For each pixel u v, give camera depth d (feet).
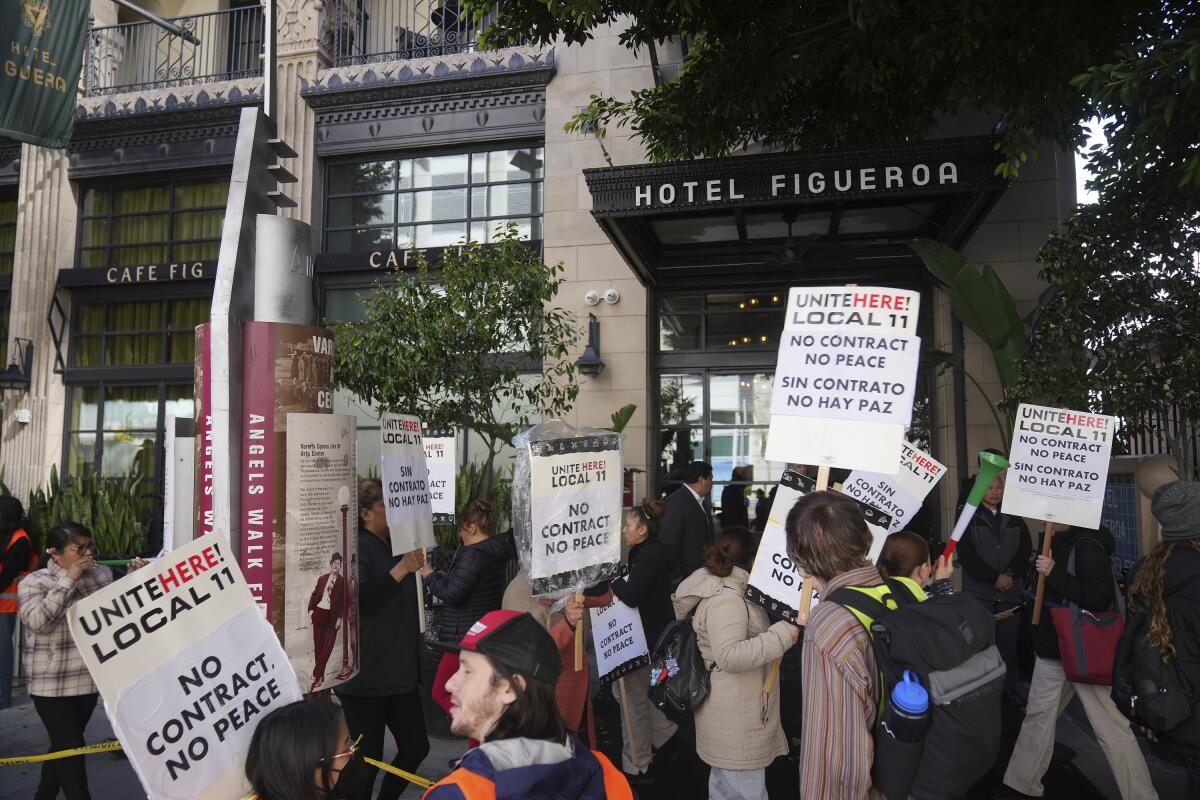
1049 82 20.61
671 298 34.96
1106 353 20.68
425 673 14.24
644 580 16.67
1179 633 10.42
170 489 15.05
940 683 7.59
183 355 39.86
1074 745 19.11
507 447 34.42
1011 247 30.40
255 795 7.38
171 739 7.28
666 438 34.40
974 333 27.53
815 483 11.85
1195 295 19.72
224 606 7.91
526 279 24.31
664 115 25.00
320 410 11.37
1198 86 15.07
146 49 44.52
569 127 27.48
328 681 11.03
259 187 11.98
